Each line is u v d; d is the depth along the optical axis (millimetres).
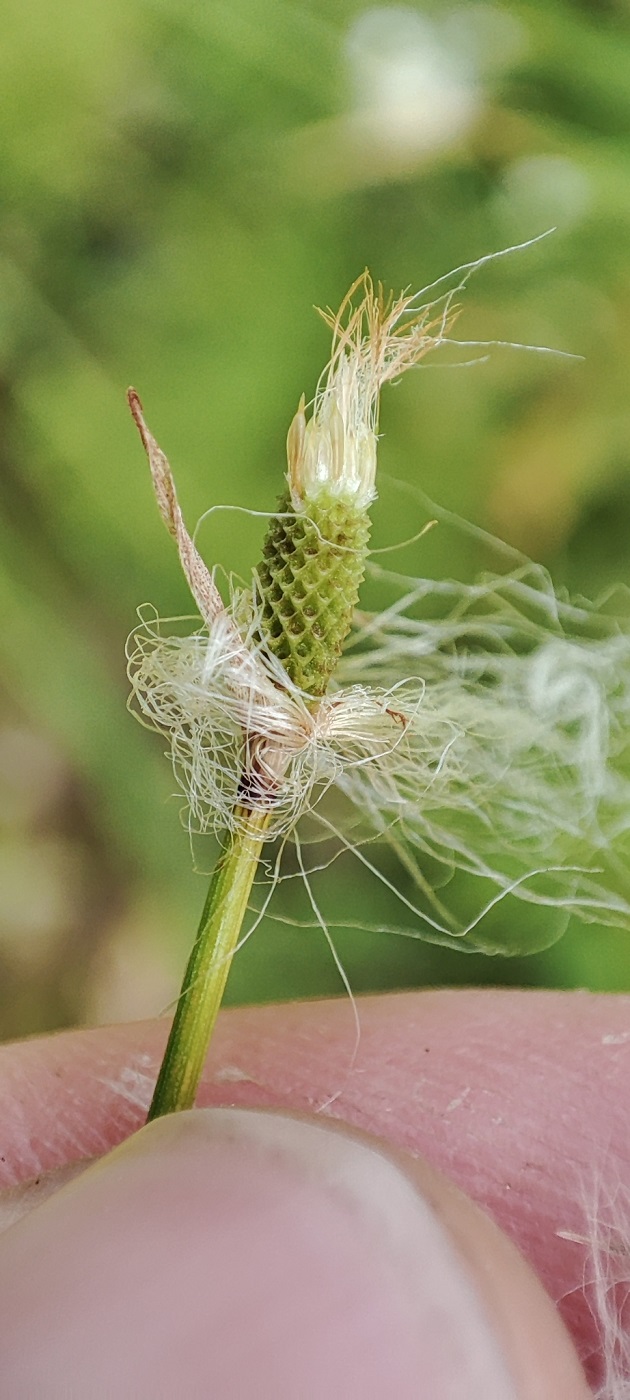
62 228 211
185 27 209
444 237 207
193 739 124
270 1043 144
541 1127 140
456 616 145
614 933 170
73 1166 133
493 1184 139
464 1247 117
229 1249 117
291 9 208
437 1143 140
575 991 146
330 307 205
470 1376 115
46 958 198
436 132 207
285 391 200
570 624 164
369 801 132
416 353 121
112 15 207
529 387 199
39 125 211
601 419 198
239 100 214
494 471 196
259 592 117
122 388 203
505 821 143
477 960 176
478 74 208
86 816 205
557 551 195
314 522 114
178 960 197
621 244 203
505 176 207
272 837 122
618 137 207
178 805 201
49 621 202
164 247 210
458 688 139
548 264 204
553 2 208
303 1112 121
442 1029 144
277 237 209
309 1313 116
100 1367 116
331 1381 115
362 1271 117
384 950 180
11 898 199
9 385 206
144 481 200
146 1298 117
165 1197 119
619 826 145
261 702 119
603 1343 131
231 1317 116
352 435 115
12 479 205
